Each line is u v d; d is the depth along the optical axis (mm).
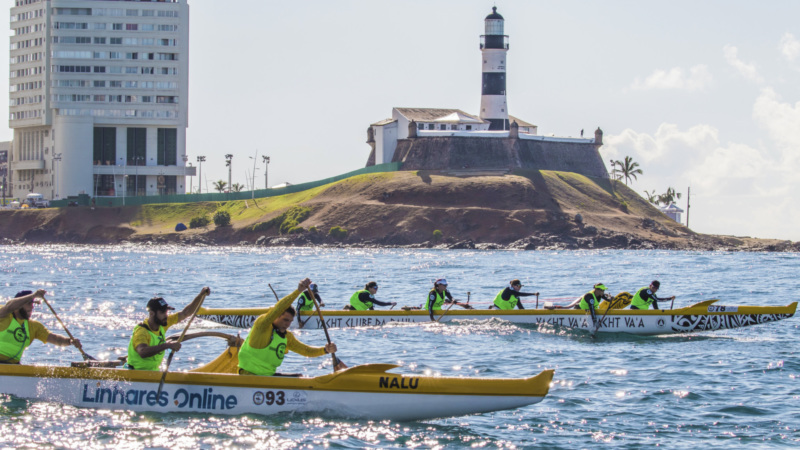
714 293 75875
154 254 180375
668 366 34625
